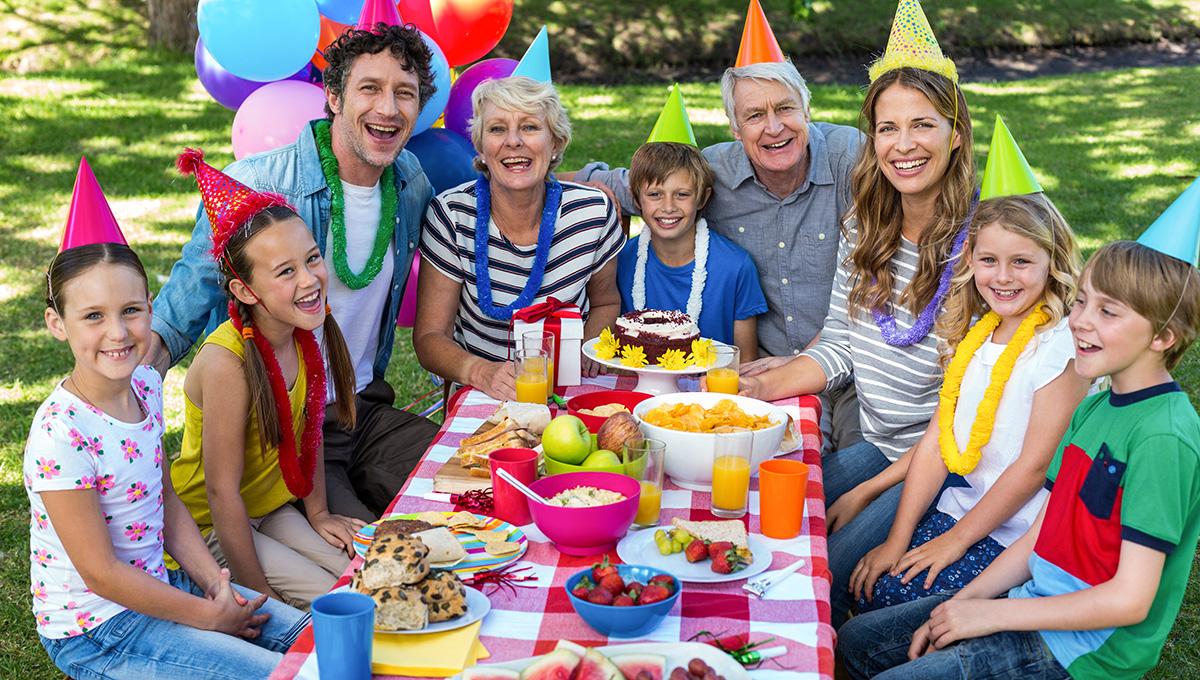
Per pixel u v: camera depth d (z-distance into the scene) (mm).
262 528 2873
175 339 3150
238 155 3785
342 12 4059
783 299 3820
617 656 1728
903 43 3092
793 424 2926
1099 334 2205
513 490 2314
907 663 2336
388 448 3430
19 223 8203
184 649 2283
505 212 3510
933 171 3057
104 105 11664
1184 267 2143
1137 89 13711
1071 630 2236
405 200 3502
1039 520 2521
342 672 1721
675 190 3590
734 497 2350
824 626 1927
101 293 2260
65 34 14062
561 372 3281
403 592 1895
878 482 3086
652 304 3779
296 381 2781
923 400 3229
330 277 3369
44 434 2258
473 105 3395
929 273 3127
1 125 10766
